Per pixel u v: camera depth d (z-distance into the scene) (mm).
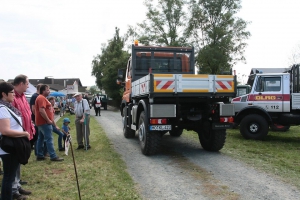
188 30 31938
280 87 9531
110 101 43031
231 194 4402
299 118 9328
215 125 7047
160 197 4293
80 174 5367
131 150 7766
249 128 9695
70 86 24406
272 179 5137
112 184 4773
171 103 6996
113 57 40000
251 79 10320
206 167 5977
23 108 4516
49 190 4559
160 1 32750
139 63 8766
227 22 30438
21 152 3520
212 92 6734
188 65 9016
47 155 7023
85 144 7703
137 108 7633
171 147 8234
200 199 4215
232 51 31062
